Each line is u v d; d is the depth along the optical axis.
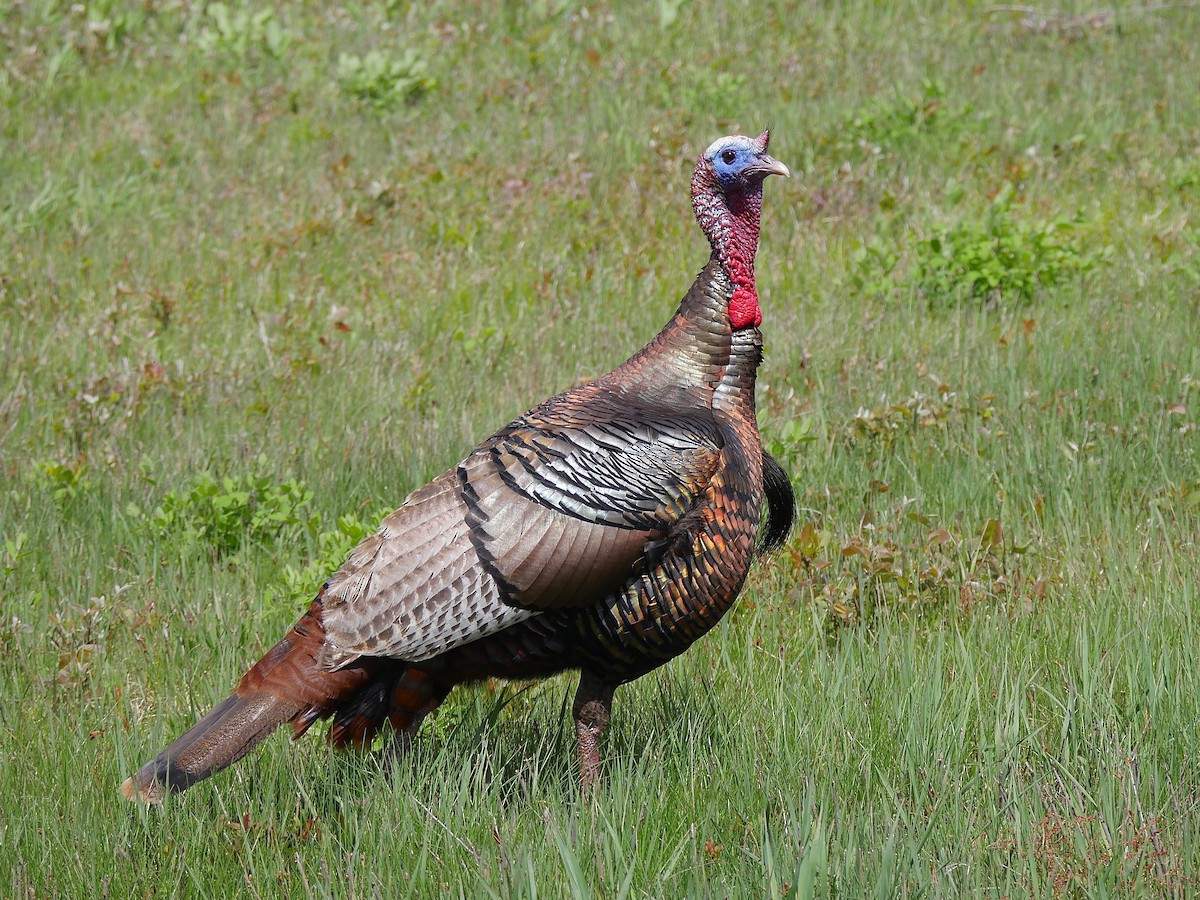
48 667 13.05
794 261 23.53
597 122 29.86
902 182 26.28
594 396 10.85
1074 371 18.52
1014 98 31.22
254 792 10.73
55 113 30.84
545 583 9.92
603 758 11.56
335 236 24.64
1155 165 27.12
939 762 10.45
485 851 9.71
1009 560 14.19
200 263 23.78
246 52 34.50
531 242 24.38
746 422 11.16
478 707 12.18
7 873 9.80
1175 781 10.27
